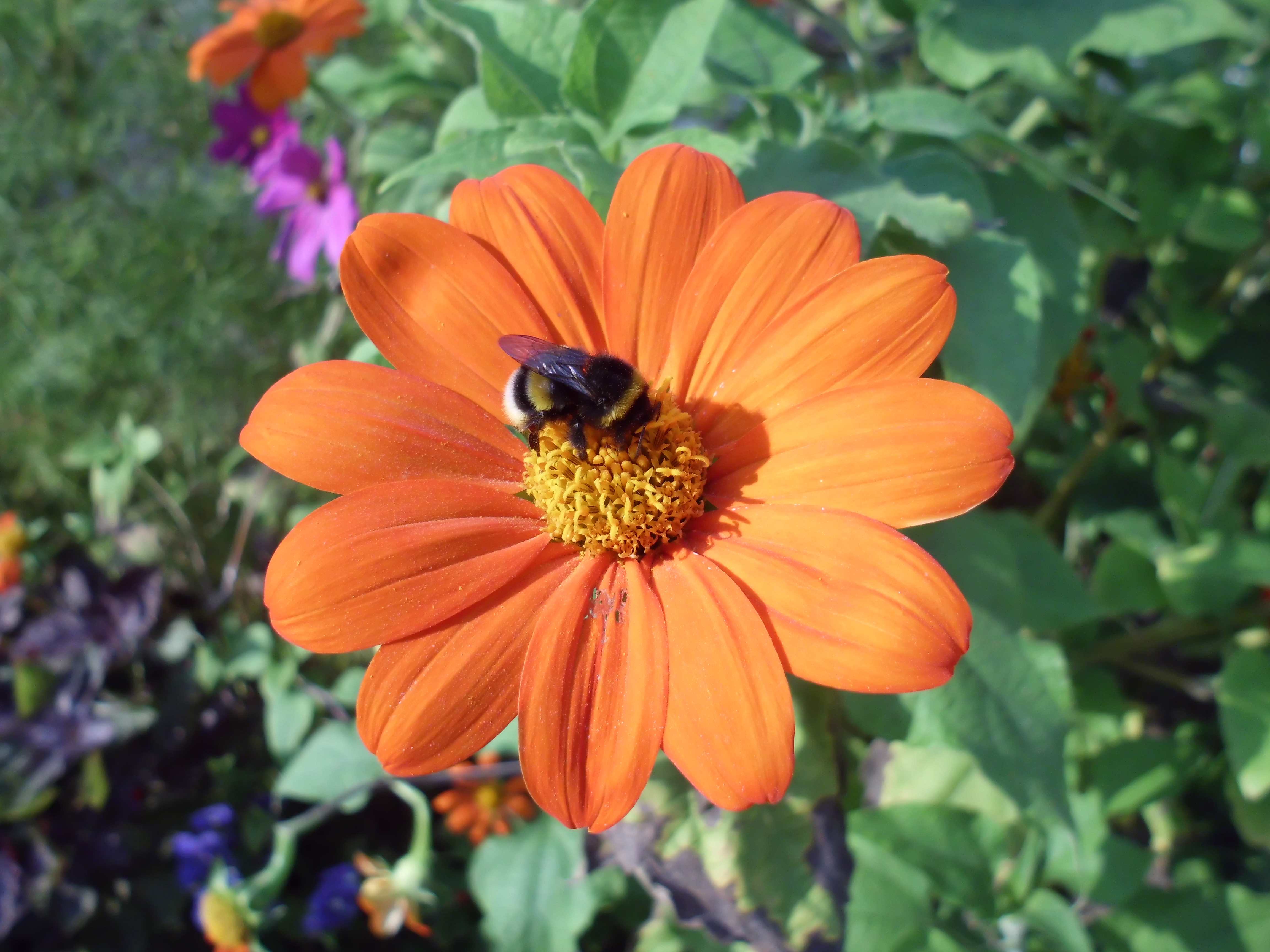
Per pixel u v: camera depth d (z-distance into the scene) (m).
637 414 0.11
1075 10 0.15
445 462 0.11
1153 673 0.18
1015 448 0.19
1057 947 0.15
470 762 0.21
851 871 0.12
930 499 0.10
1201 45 0.22
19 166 0.30
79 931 0.22
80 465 0.27
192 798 0.23
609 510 0.11
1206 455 0.21
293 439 0.11
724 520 0.11
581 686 0.10
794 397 0.11
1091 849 0.16
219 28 0.26
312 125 0.30
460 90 0.22
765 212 0.11
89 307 0.30
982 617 0.13
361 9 0.21
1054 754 0.12
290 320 0.30
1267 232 0.19
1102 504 0.20
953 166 0.14
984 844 0.15
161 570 0.24
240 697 0.24
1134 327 0.22
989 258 0.13
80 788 0.23
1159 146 0.19
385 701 0.10
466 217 0.11
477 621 0.10
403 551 0.10
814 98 0.14
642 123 0.13
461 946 0.23
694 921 0.12
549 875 0.17
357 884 0.21
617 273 0.11
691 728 0.09
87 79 0.31
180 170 0.31
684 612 0.10
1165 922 0.16
